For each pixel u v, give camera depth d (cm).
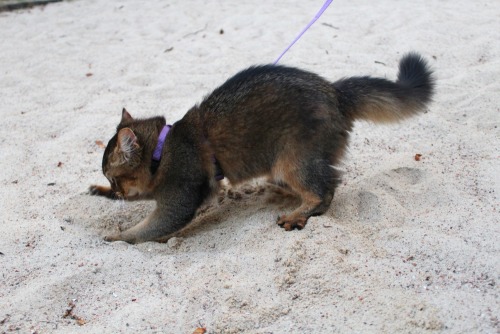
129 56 231
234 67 217
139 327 134
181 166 154
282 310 135
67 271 144
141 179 157
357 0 278
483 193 155
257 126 153
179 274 143
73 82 217
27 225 156
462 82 197
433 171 163
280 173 155
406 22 240
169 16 276
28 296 139
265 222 152
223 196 167
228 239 151
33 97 208
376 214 153
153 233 156
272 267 141
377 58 216
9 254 149
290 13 265
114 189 160
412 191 158
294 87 153
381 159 171
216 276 141
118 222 163
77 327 135
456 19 239
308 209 153
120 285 142
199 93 204
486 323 130
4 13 300
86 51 238
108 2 310
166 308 137
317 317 133
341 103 156
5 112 201
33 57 235
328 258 141
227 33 246
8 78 220
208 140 155
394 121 161
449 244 143
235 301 137
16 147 184
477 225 147
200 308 136
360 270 139
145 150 156
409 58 164
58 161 178
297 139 152
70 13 293
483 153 168
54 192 167
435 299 134
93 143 184
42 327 135
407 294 135
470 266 139
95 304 139
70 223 160
